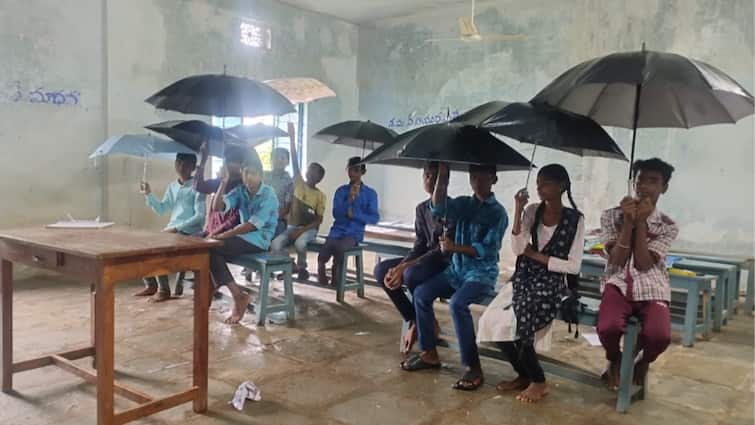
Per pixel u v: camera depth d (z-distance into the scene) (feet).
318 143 27.55
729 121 9.11
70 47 18.75
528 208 10.11
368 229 20.34
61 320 13.47
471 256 10.56
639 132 20.67
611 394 10.13
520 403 9.63
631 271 9.47
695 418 9.32
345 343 12.56
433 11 26.23
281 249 17.35
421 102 26.96
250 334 12.96
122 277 7.65
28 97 17.92
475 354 10.19
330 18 27.53
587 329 14.25
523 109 9.45
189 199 16.06
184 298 15.84
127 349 11.63
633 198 9.21
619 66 8.04
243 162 14.28
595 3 21.72
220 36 23.11
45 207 18.56
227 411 8.92
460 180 25.73
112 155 20.02
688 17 19.70
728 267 14.88
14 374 10.11
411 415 9.04
